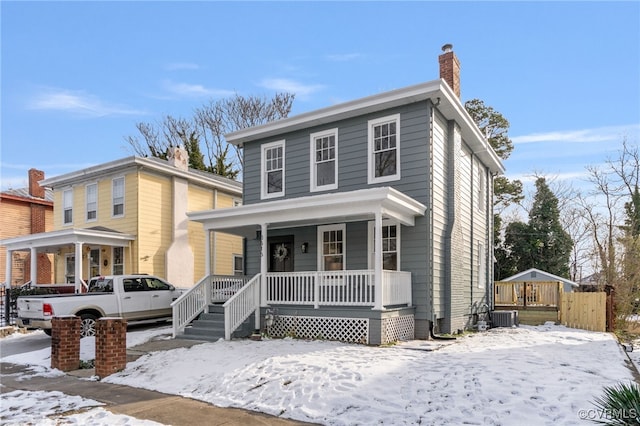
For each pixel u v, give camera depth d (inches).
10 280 719.1
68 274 800.3
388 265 490.9
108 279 550.0
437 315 474.0
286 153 568.7
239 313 453.4
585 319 605.3
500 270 1201.4
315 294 445.7
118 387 302.0
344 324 422.9
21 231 916.6
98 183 769.6
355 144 515.2
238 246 897.5
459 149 550.0
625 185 1194.0
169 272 738.2
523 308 708.0
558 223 1183.6
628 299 697.6
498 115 1248.8
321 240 533.0
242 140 602.5
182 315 487.2
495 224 1219.9
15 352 456.8
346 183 516.1
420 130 474.3
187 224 786.8
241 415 235.5
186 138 1453.0
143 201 716.0
